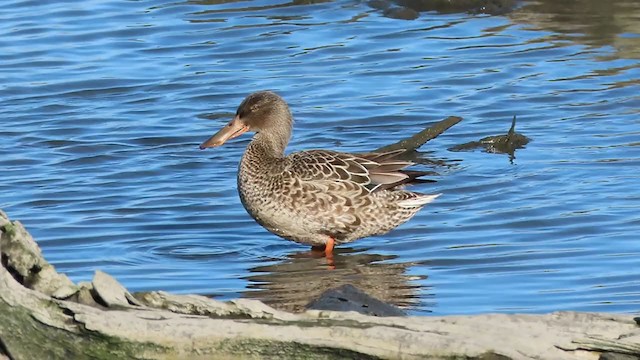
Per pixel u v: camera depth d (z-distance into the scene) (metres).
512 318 8.61
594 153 16.67
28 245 8.84
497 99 19.17
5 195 15.39
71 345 8.48
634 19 22.06
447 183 15.69
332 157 13.95
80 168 16.55
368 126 18.28
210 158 17.05
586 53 20.94
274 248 13.84
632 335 8.38
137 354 8.42
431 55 21.09
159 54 21.42
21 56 21.22
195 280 12.55
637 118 18.17
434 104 19.03
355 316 8.55
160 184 15.94
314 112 18.72
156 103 19.28
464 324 8.49
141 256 13.34
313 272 12.87
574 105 18.80
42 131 18.03
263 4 23.67
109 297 8.64
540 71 20.23
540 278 12.38
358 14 23.11
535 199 14.98
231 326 8.41
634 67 20.27
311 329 8.41
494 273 12.61
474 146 17.17
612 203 14.69
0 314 8.52
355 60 20.95
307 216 13.63
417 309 11.48
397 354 8.26
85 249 13.52
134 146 17.45
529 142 17.25
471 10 23.02
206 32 22.30
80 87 19.91
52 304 8.48
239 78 20.25
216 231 14.31
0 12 23.28
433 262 13.09
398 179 13.91
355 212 13.68
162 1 23.91
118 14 23.25
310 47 21.58
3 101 19.28
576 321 8.57
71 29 22.45
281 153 14.41
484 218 14.41
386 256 13.39
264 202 13.74
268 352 8.41
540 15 22.61
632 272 12.44
